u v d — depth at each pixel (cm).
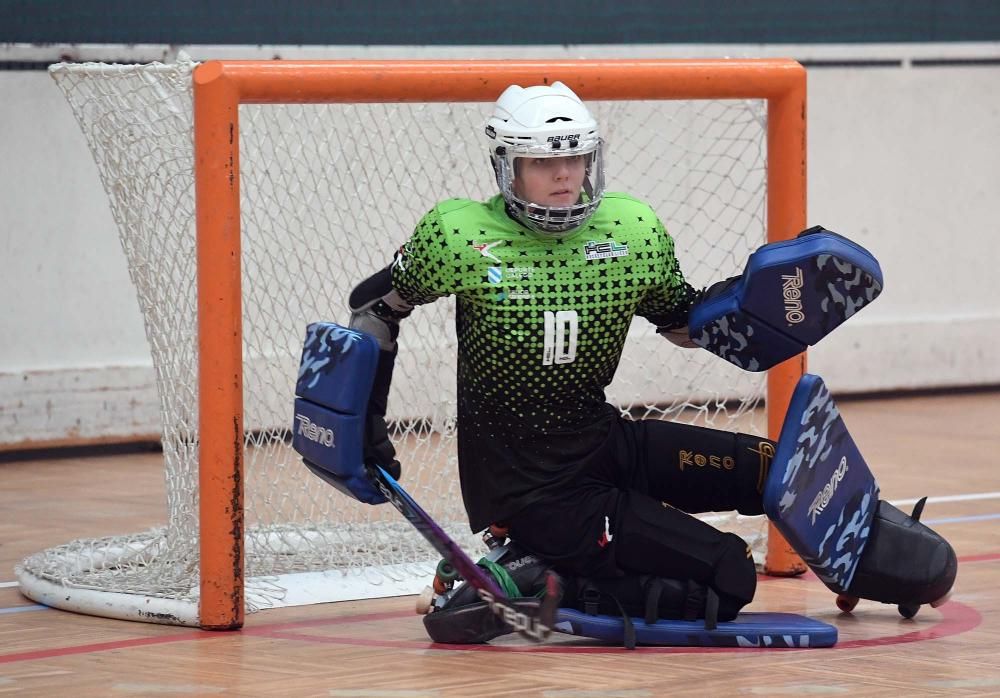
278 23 2680
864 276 1142
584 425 1145
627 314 1139
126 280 2625
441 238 1114
